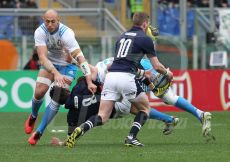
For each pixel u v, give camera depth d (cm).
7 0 6269
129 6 6397
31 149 2984
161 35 6206
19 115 4962
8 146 3128
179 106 3291
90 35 5453
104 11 6091
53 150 2933
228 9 5909
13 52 5406
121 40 2984
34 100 3297
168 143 3250
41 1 6675
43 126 3150
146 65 3231
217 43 5666
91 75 3116
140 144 3045
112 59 3198
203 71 5309
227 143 3241
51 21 3067
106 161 2569
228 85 5356
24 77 5181
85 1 6981
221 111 5278
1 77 5181
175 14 6372
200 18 6309
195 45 5544
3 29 5825
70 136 2964
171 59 5484
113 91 2955
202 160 2600
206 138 3309
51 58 3241
